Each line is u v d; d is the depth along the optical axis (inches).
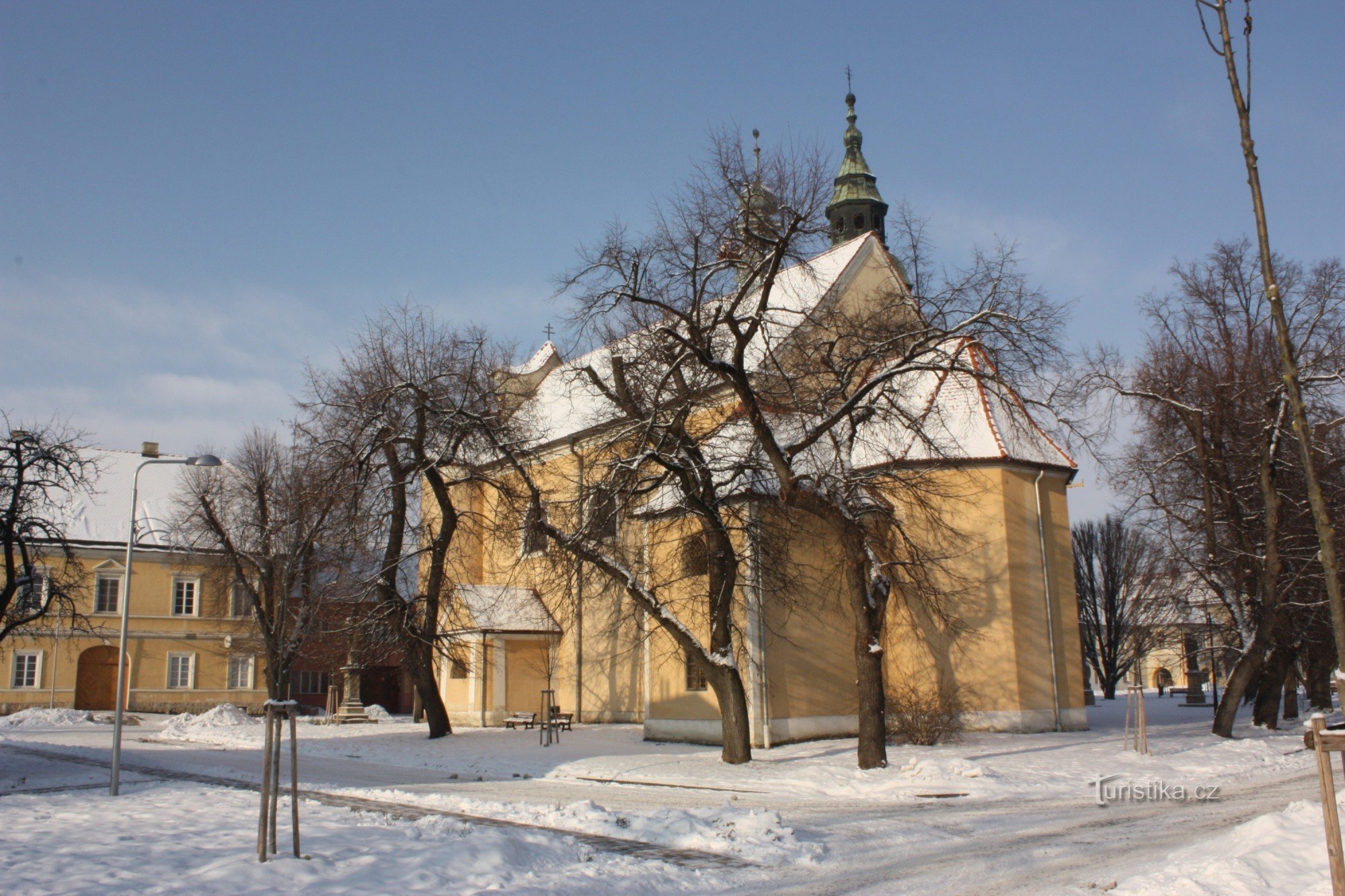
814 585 1226.6
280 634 1738.4
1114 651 2738.7
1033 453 1311.5
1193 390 1279.5
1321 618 1331.2
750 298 1081.4
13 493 1000.9
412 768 1081.4
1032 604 1270.9
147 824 597.9
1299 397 431.5
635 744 1223.5
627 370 1043.9
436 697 1359.5
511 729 1418.6
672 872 487.8
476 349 1322.6
